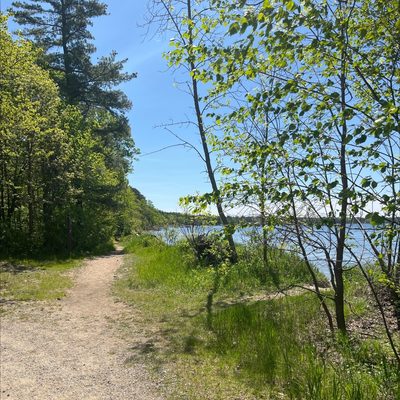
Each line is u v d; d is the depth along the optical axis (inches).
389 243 165.9
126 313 348.2
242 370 209.8
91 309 367.6
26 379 203.8
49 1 1016.2
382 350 215.6
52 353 244.2
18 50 689.6
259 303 326.6
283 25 136.1
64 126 936.9
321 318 282.2
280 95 152.3
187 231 548.4
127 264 695.1
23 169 805.2
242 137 215.3
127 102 1107.9
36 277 537.6
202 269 491.5
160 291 434.9
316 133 144.3
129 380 202.8
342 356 211.5
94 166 1034.1
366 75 164.7
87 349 252.2
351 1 159.5
